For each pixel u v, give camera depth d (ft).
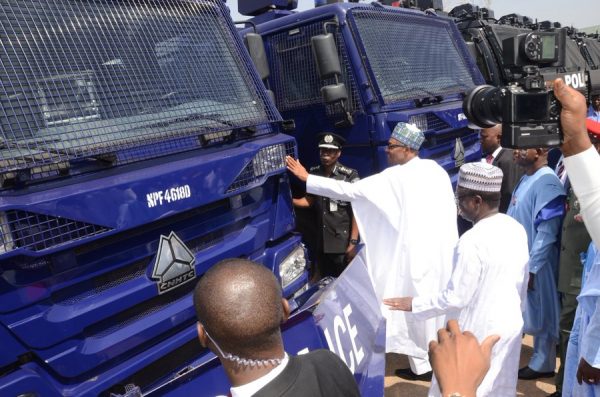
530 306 12.19
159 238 7.22
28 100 6.84
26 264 5.89
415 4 18.07
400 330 12.38
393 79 13.99
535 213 11.62
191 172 7.43
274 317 3.93
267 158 8.99
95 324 6.66
